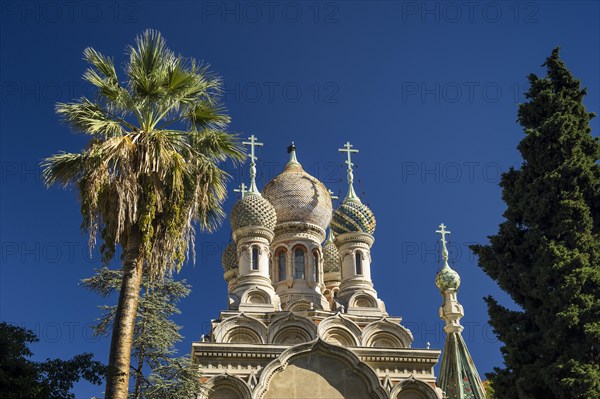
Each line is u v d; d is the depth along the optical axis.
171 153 27.42
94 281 32.91
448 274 51.72
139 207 26.53
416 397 39.56
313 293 46.59
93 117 27.98
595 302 31.00
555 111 35.91
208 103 29.59
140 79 28.25
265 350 39.47
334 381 38.91
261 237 46.03
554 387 30.12
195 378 33.88
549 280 32.31
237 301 43.94
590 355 30.48
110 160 26.83
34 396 23.30
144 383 32.53
